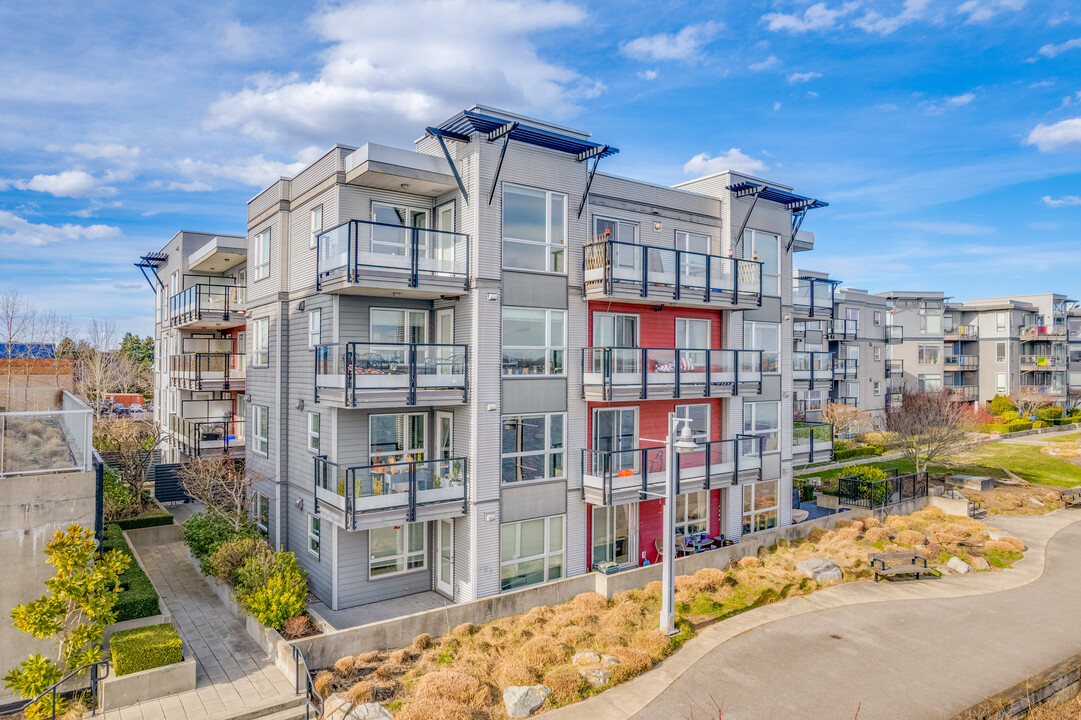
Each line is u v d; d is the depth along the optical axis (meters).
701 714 12.43
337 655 13.73
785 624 16.75
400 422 18.41
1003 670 14.32
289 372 20.69
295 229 20.36
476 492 17.05
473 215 17.09
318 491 17.48
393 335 18.33
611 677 13.67
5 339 42.97
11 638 12.22
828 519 24.94
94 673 11.95
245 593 15.56
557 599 17.36
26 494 12.32
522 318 18.02
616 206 20.36
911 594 19.06
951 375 60.03
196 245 32.84
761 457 23.12
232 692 12.45
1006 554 22.98
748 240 23.47
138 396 58.66
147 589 15.36
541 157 18.22
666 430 21.16
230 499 21.89
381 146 16.47
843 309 47.97
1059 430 54.72
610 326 20.23
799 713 12.51
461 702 12.37
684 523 22.03
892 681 13.79
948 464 36.44
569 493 18.95
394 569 18.30
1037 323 61.72
